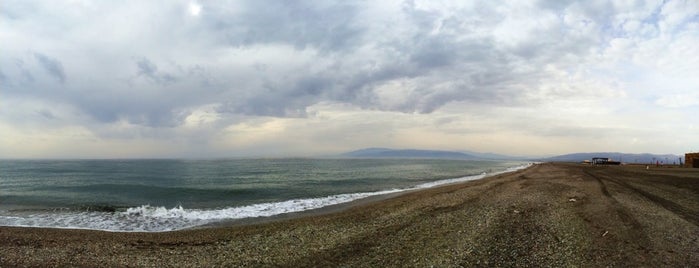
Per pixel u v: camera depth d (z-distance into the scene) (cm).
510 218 1655
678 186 2902
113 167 10106
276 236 1455
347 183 4572
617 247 1157
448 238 1325
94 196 3167
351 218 1820
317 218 1881
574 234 1330
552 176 4234
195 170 8381
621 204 1966
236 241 1391
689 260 1024
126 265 1094
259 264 1091
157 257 1180
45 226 1886
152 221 2008
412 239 1334
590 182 3294
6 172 7425
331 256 1154
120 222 1983
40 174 6719
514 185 3206
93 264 1105
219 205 2616
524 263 1026
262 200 2884
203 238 1462
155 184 4350
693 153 6750
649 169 5653
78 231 1656
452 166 11550
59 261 1135
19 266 1084
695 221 1534
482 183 3631
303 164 13312
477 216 1730
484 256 1095
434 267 1012
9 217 2119
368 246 1258
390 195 3081
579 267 981
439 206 2094
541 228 1440
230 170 8438
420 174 6756
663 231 1352
